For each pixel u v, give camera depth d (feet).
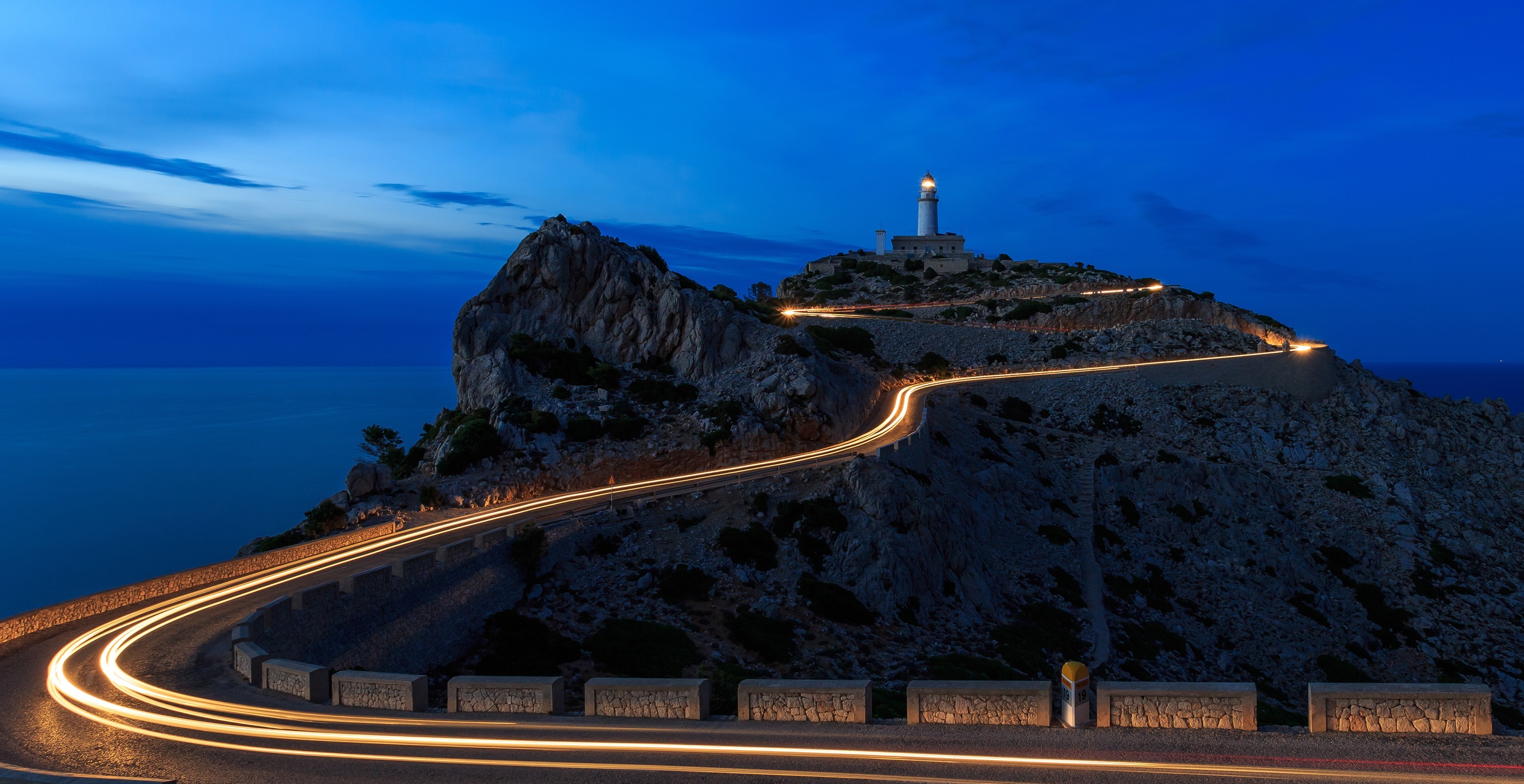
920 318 424.46
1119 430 284.20
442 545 132.36
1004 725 64.13
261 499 608.60
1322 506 255.91
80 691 78.84
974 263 548.31
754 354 254.06
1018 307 416.87
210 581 123.54
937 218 598.34
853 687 65.82
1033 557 210.79
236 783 56.03
